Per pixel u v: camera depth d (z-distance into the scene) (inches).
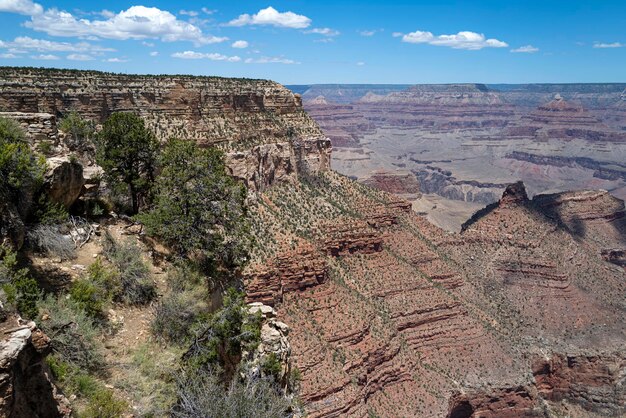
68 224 956.6
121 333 802.8
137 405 672.4
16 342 492.4
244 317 915.4
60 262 857.5
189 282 992.2
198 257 1124.5
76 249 920.9
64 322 686.5
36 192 877.2
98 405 622.2
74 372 655.1
